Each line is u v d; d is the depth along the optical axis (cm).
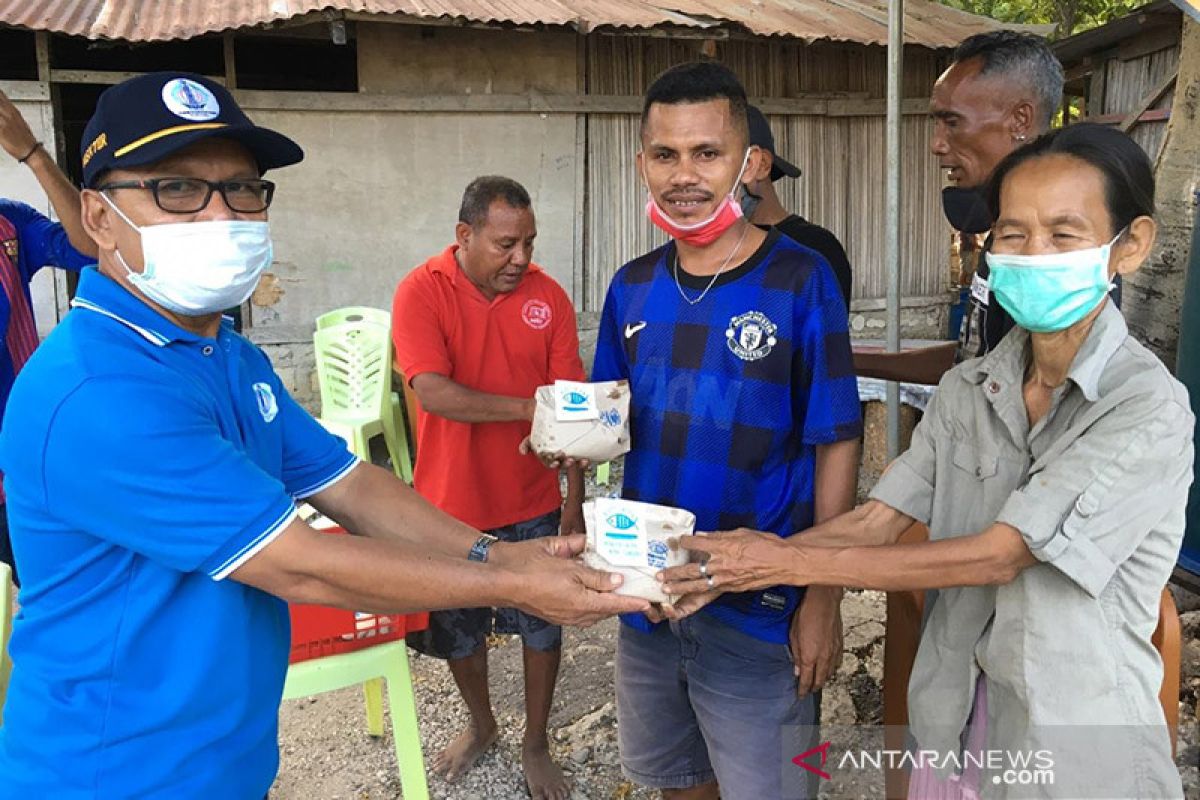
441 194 612
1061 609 151
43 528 135
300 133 582
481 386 285
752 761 198
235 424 146
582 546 175
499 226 266
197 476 129
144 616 136
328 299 606
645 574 163
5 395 287
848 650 340
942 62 721
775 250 189
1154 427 141
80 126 753
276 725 158
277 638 155
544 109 618
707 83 178
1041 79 214
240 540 131
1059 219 143
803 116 689
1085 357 148
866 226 722
